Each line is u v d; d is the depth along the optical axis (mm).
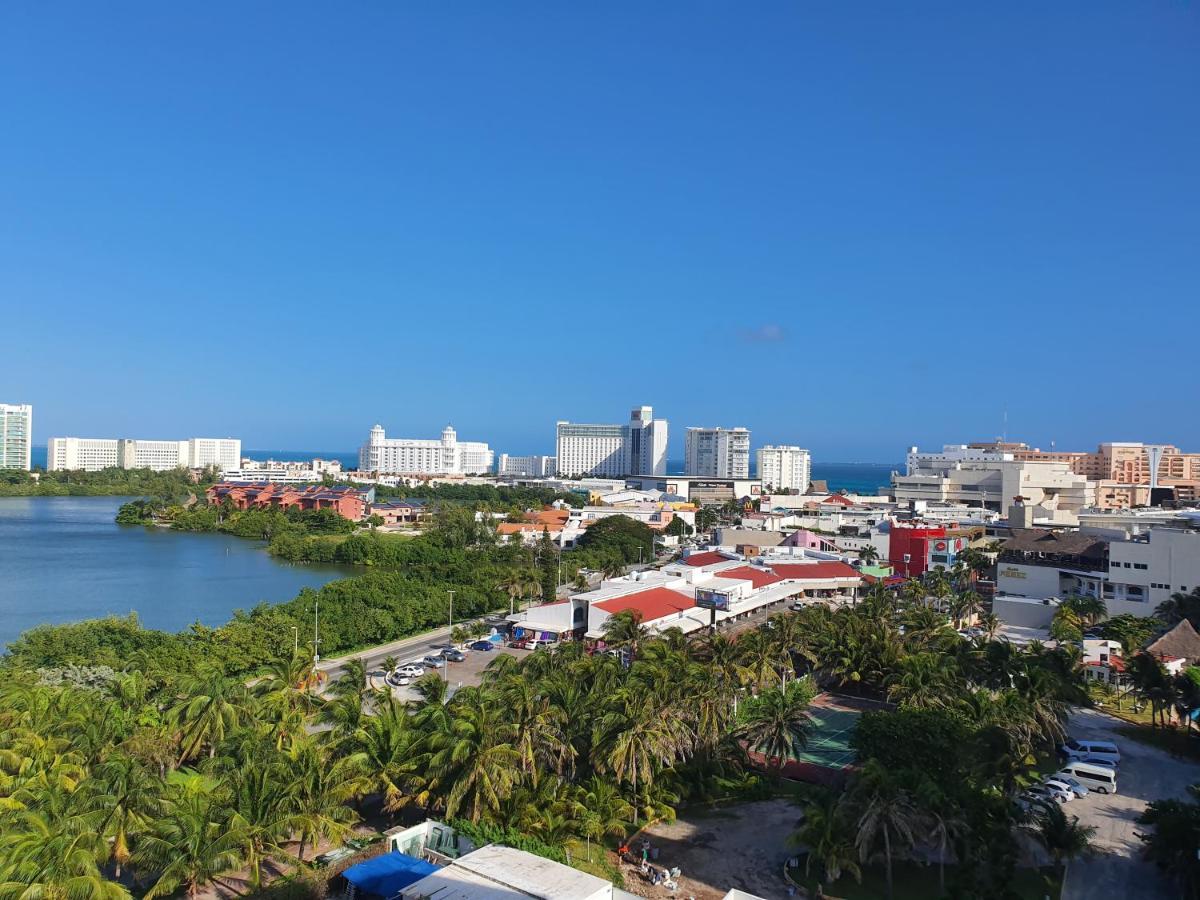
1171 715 95562
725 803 73062
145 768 61312
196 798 54625
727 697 81125
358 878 52625
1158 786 76438
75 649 105562
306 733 77125
